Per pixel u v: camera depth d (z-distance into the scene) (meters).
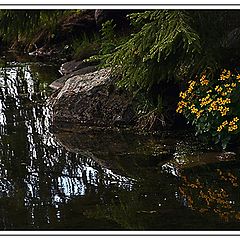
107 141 5.18
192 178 4.12
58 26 12.08
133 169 4.38
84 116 5.91
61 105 6.11
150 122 5.42
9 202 3.81
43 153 4.90
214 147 4.77
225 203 3.65
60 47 11.89
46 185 4.12
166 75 5.36
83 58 9.52
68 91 6.14
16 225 3.44
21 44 13.12
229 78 4.75
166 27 4.56
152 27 4.71
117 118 5.69
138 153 4.77
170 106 5.48
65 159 4.71
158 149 4.83
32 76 9.00
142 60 4.84
